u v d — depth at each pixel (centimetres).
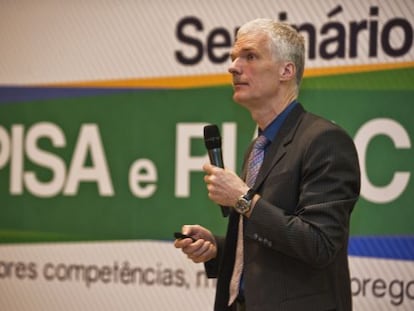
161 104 915
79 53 943
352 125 847
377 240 834
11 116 959
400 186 831
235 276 527
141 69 923
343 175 480
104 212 929
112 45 933
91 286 930
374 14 842
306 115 523
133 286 916
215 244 578
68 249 938
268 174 506
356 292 838
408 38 833
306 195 477
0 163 958
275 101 534
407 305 827
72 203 939
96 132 934
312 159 485
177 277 902
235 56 541
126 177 923
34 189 951
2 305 954
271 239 471
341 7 852
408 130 831
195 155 902
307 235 459
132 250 917
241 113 887
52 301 943
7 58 963
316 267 474
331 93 854
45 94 952
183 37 909
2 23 966
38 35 955
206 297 894
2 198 958
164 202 910
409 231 827
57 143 947
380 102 840
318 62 859
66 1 948
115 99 930
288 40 532
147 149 917
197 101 903
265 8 880
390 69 838
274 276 488
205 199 898
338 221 470
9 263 955
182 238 559
